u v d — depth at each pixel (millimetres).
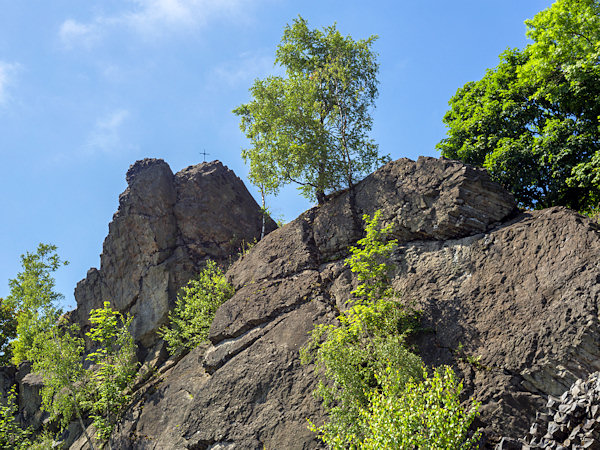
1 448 25500
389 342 15055
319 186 22938
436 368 15219
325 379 17031
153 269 27891
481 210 17641
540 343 13938
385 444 11445
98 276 30578
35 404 28906
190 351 22969
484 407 13930
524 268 15477
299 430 16516
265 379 18359
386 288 17703
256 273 22766
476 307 15781
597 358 12969
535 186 22000
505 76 24812
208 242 29312
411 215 18953
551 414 12594
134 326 27125
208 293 24391
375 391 14180
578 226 14914
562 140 20688
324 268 20734
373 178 21062
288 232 22953
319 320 18781
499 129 23625
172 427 19891
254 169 25078
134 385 23984
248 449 17141
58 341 25156
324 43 26844
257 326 20500
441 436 11172
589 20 19812
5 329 36812
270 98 25953
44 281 26562
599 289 13531
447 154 25484
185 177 31094
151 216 29031
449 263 17297
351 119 24828
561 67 20828
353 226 20516
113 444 21641
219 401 18953
